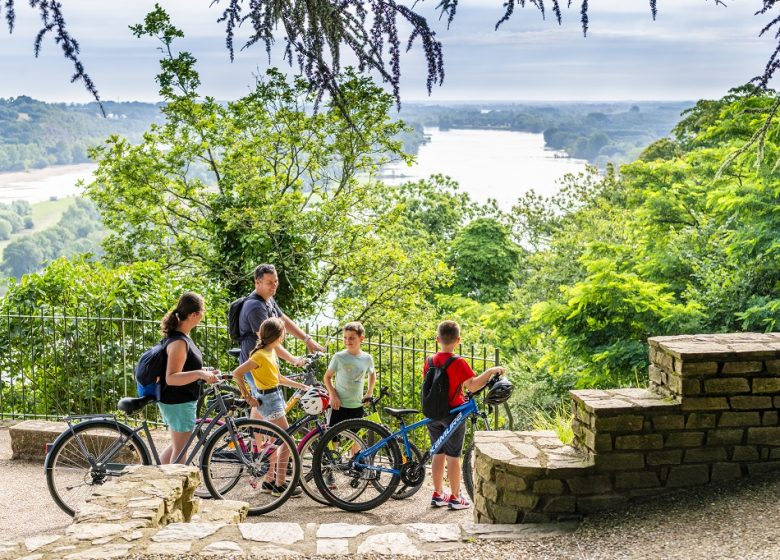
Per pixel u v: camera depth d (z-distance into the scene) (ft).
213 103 57.98
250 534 15.42
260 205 53.83
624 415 16.81
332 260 55.83
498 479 17.04
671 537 14.97
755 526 14.98
